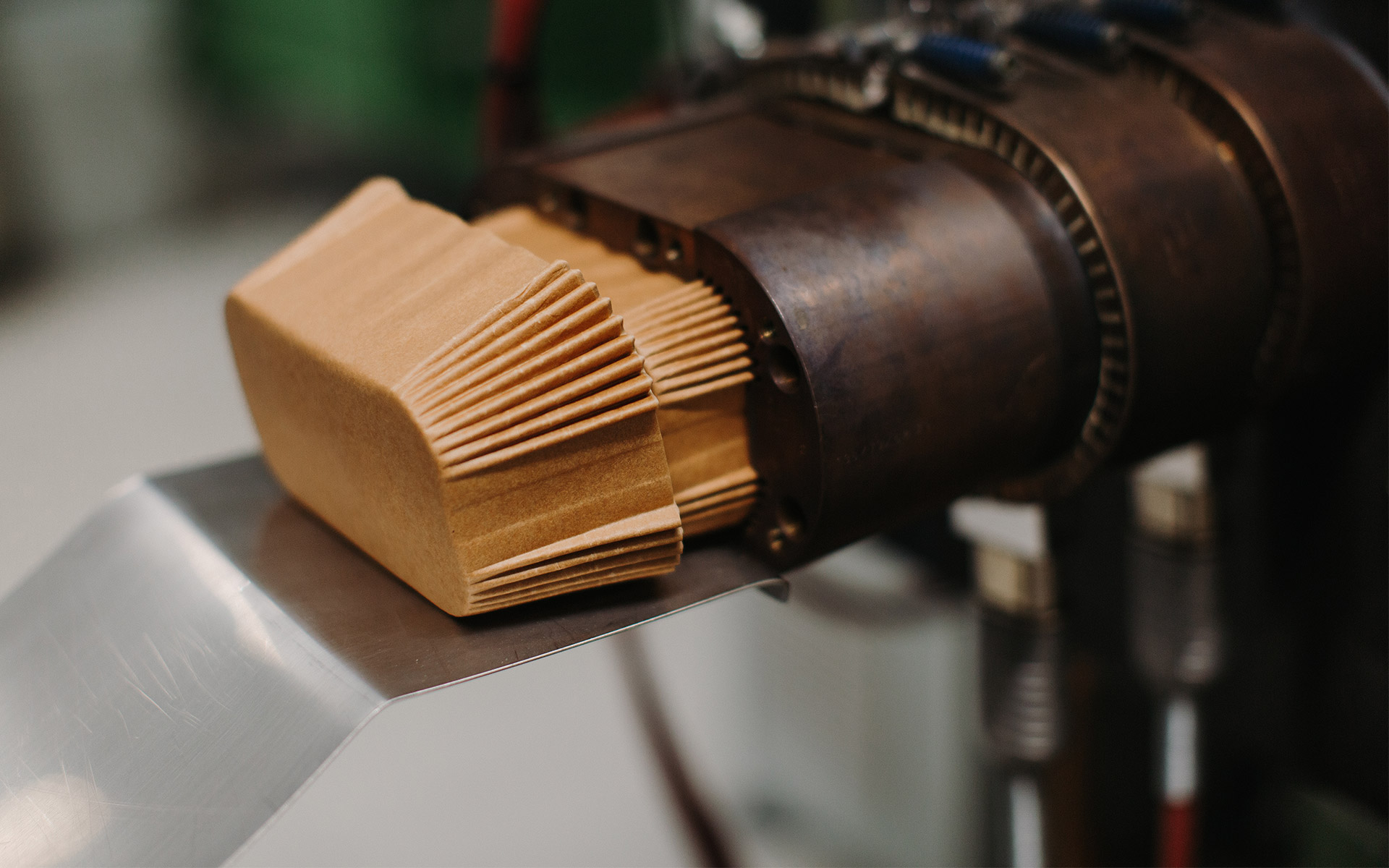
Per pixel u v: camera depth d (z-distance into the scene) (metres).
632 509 0.42
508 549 0.41
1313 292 0.48
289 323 0.44
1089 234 0.46
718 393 0.43
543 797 1.10
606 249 0.47
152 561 0.47
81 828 0.41
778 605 1.00
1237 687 0.69
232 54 2.11
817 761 1.02
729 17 0.64
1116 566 0.74
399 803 1.10
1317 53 0.51
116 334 1.89
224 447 1.55
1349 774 0.64
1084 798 0.60
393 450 0.41
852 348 0.42
